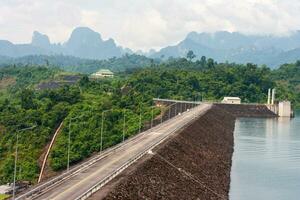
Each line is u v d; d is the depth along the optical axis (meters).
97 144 181.75
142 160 119.56
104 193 87.12
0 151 174.38
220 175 153.50
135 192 95.81
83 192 89.69
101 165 115.69
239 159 191.62
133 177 101.88
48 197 86.19
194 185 124.69
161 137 164.00
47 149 176.25
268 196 137.75
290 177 162.00
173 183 116.06
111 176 99.12
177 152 145.25
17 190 122.94
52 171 160.75
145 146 144.75
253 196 136.75
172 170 125.19
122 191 91.88
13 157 167.00
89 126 195.25
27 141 180.25
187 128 191.75
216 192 130.75
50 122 196.12
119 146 144.12
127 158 124.62
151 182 106.75
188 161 143.62
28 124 192.88
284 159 194.50
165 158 131.25
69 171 107.56
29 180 151.00
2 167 160.38
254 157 197.25
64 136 184.88
